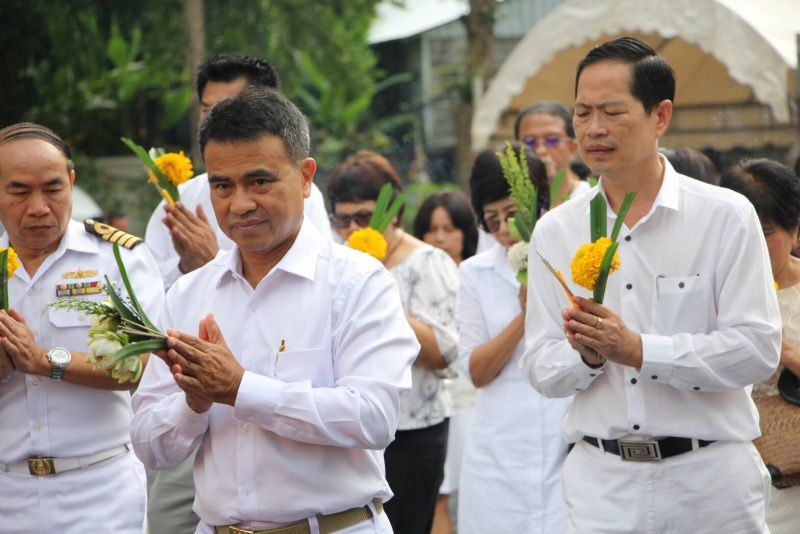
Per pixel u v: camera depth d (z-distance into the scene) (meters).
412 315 6.44
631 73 4.27
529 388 6.01
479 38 19.75
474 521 6.09
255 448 3.80
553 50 13.54
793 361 5.11
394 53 28.14
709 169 5.92
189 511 6.08
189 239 5.74
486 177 5.95
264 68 6.15
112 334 3.82
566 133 7.78
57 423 4.83
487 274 6.11
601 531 4.44
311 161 3.95
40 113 20.00
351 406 3.69
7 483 4.83
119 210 19.58
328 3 19.14
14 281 4.90
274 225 3.76
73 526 4.83
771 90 11.92
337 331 3.86
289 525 3.81
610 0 13.04
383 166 6.81
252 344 3.90
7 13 18.61
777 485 5.15
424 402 6.46
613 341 4.13
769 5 12.53
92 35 19.94
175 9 18.78
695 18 12.34
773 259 5.35
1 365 4.65
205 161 3.79
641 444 4.38
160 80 20.02
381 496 4.00
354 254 3.98
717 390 4.29
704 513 4.36
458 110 20.28
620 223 4.05
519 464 5.97
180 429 3.86
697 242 4.33
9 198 4.74
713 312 4.34
